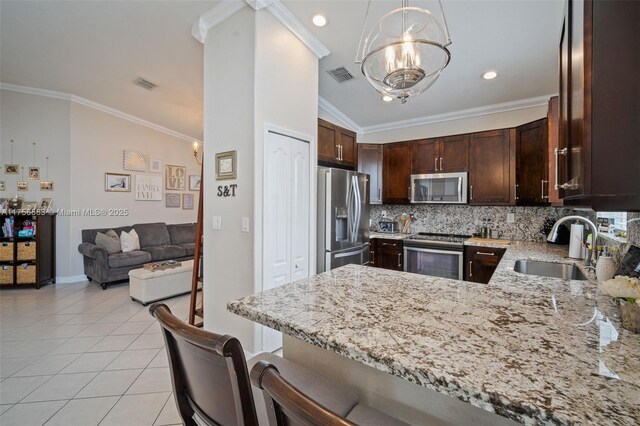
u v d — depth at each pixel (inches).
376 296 45.4
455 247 140.9
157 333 111.6
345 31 98.1
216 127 99.4
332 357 45.9
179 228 237.8
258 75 87.7
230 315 95.7
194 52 121.6
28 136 171.9
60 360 92.0
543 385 23.1
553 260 92.4
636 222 57.7
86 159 190.1
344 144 140.6
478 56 108.8
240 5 89.4
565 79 44.6
